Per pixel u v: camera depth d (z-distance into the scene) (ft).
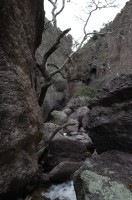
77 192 14.12
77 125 37.81
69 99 66.39
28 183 19.15
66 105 61.46
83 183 13.91
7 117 15.72
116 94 16.69
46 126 31.71
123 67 67.77
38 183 21.52
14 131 16.11
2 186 16.15
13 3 17.51
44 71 27.37
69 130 36.22
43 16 27.55
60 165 21.95
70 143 25.72
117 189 13.16
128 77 16.58
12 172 16.65
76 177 14.61
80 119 42.80
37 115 19.72
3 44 16.30
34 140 19.31
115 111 16.80
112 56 74.64
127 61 68.08
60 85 63.05
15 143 16.17
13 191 17.67
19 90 16.71
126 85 16.25
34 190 20.57
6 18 16.55
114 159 15.72
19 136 16.51
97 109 17.75
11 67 16.60
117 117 16.39
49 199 19.66
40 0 24.44
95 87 68.03
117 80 17.11
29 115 18.01
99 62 57.77
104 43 77.05
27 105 17.75
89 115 18.12
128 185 13.43
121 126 16.22
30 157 18.54
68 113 52.90
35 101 20.16
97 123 17.15
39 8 24.98
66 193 20.30
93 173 14.33
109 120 16.66
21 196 19.49
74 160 25.22
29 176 18.06
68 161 24.00
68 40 41.24
